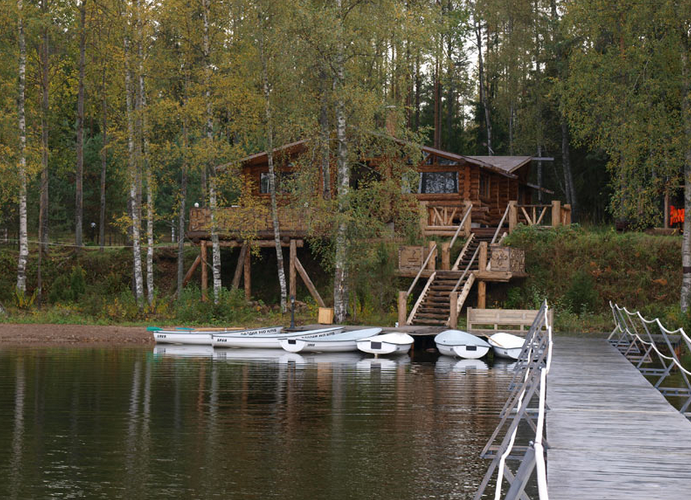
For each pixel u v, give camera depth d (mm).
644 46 27031
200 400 15852
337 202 29266
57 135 49000
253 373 20281
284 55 27703
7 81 35625
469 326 26859
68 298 35875
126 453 11406
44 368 20469
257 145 41969
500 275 29734
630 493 7410
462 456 11461
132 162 32406
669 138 27453
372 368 21891
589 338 25688
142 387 17438
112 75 42188
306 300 34469
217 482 9969
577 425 10836
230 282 38219
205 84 31156
